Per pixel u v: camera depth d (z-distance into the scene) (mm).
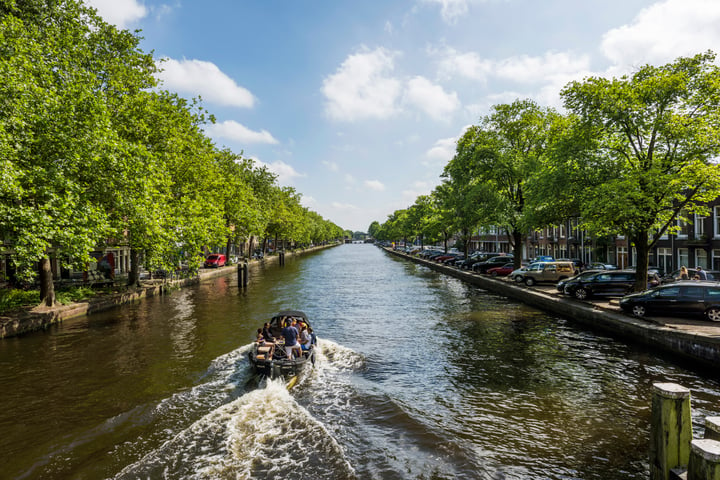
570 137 18797
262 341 11547
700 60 15688
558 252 47344
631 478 6129
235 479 6062
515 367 11422
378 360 12133
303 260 68688
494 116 29578
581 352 12781
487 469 6395
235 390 9617
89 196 16438
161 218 20641
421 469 6387
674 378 10344
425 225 68000
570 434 7539
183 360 11898
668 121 15727
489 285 28984
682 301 14242
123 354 12492
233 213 41594
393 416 8242
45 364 11516
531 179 23109
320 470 6305
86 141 15469
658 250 31734
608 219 16375
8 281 22062
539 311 20031
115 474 6234
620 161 17719
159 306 21469
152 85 23141
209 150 31344
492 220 29047
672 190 14805
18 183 12859
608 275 19547
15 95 13609
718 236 26969
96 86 19734
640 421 8031
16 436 7453
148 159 19375
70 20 19016
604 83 16953
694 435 7344
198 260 25562
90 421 8039
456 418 8242
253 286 31125
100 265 25547
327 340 14469
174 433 7539
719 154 15281
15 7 16531
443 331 15812
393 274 41781
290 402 8820
